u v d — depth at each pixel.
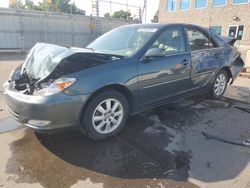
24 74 3.14
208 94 4.77
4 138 3.08
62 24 16.59
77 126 2.79
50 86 2.60
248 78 7.15
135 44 3.45
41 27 15.70
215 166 2.58
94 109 2.88
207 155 2.78
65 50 3.10
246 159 2.72
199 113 4.05
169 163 2.62
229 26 20.88
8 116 3.79
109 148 2.90
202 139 3.16
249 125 3.62
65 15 16.55
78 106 2.68
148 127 3.48
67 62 2.78
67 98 2.59
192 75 3.97
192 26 4.09
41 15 15.49
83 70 2.73
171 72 3.56
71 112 2.65
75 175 2.40
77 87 2.63
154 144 3.01
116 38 3.85
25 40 15.16
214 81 4.59
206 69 4.23
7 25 14.34
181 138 3.17
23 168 2.49
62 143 2.99
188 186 2.27
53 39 16.41
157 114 3.96
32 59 3.28
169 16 26.20
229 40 4.95
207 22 22.48
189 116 3.92
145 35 3.53
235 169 2.53
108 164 2.58
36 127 2.62
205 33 4.30
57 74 2.69
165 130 3.40
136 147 2.93
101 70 2.82
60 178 2.35
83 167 2.53
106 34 4.19
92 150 2.85
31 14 15.09
